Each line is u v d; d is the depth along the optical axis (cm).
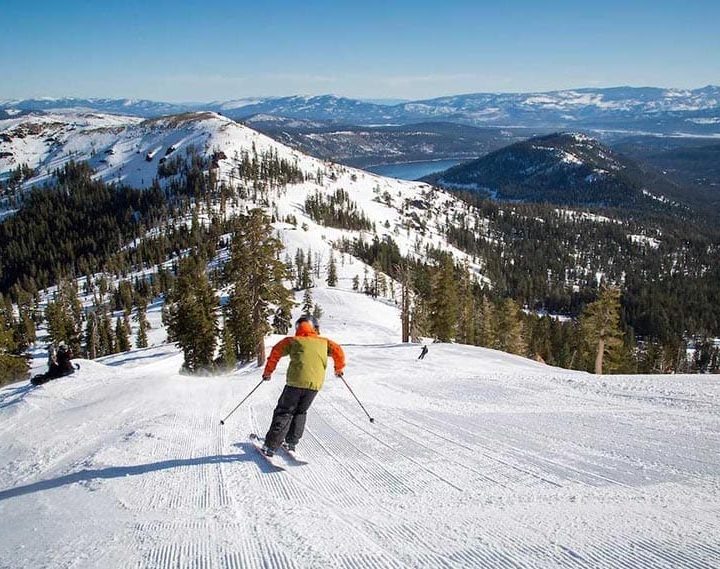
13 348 4303
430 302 4906
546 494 468
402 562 347
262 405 969
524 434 696
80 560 367
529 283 19825
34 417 987
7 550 393
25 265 18950
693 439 657
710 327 15300
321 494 486
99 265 18588
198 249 15862
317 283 13138
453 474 534
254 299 3419
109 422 884
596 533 382
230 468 575
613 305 3744
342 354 609
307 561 353
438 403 948
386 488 498
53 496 517
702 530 384
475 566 339
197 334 4212
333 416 847
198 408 952
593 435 686
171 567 352
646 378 1212
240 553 369
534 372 1503
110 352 8731
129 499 490
